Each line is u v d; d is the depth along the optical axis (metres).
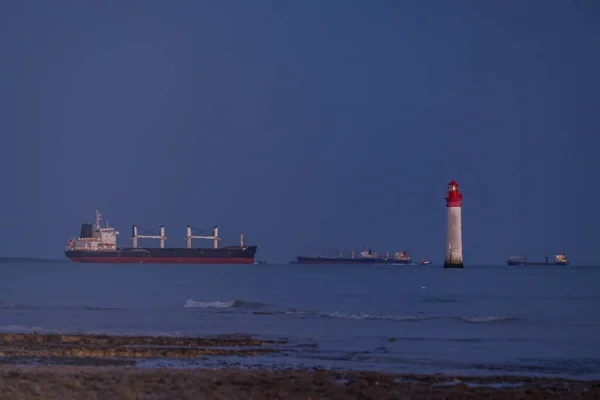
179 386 27.00
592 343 46.94
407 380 31.53
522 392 27.78
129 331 51.41
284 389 27.36
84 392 25.20
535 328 57.19
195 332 51.62
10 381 27.20
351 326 57.25
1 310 72.38
